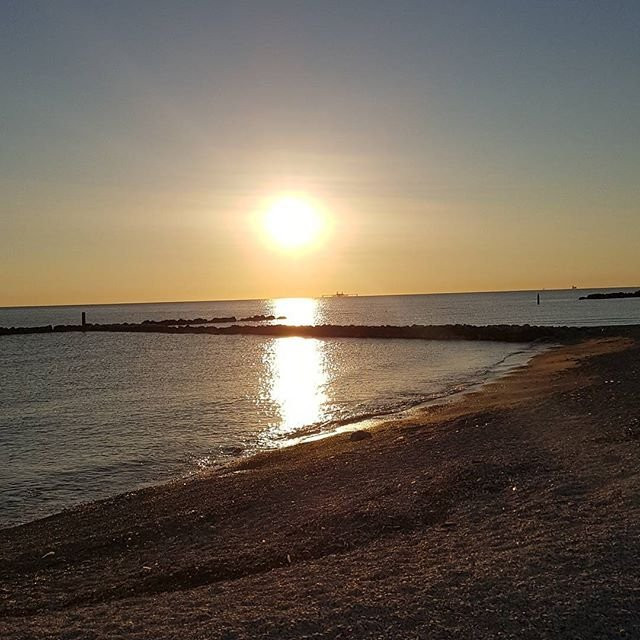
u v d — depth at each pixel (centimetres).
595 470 1133
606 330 6397
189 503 1327
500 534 858
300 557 902
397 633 579
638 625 573
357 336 8281
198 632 598
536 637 562
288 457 1783
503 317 12075
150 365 5184
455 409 2406
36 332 10475
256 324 12950
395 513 1038
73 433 2338
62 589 890
